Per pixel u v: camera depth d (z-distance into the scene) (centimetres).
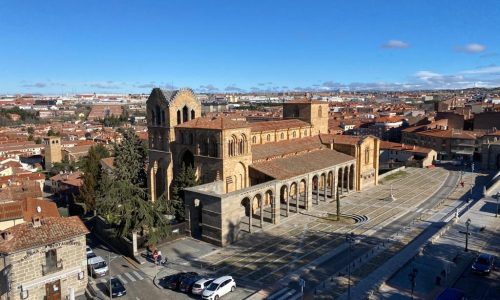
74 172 15475
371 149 12038
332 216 8938
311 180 9438
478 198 10425
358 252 6850
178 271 6319
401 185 12188
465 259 6306
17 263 5262
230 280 5581
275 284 5750
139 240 7206
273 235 7800
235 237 7538
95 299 5503
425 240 7312
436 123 19550
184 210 8150
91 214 10619
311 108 12325
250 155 9100
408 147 16412
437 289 5372
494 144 14525
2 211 7312
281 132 11394
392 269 6044
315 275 6016
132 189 8075
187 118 9744
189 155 9494
